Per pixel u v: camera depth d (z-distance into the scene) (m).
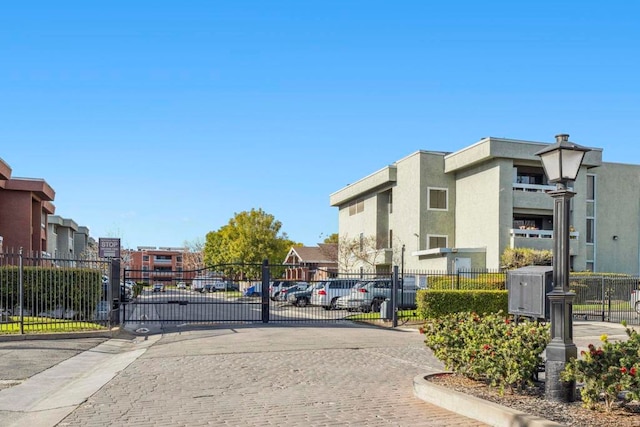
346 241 45.91
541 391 7.59
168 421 6.74
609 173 38.03
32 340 14.07
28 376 9.72
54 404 7.72
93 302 17.72
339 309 25.44
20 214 40.97
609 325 20.06
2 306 17.12
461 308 19.98
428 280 26.98
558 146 7.35
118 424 6.62
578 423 6.04
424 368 10.59
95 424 6.63
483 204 34.88
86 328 15.86
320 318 21.53
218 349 12.73
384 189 43.00
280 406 7.48
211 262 74.88
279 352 12.38
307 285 35.53
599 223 37.41
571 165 7.33
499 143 33.25
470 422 6.71
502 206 33.41
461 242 37.22
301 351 12.59
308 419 6.84
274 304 31.17
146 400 7.81
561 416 6.32
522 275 14.75
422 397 7.86
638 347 6.66
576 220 35.28
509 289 15.16
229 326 18.16
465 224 36.78
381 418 6.90
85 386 8.86
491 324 8.37
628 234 38.03
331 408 7.38
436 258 35.03
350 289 25.69
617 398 6.92
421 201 37.50
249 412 7.16
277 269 56.62
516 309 14.87
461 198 37.38
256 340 14.36
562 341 7.06
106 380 9.24
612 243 37.56
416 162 38.00
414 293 25.16
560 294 7.10
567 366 6.77
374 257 41.50
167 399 7.87
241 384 8.91
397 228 40.97
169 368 10.34
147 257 129.25
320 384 8.95
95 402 7.70
